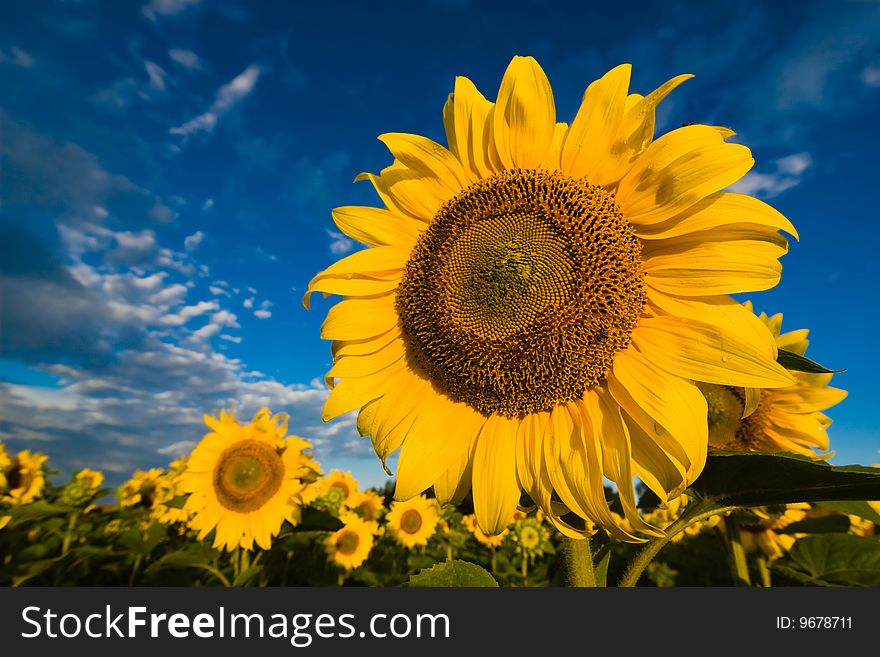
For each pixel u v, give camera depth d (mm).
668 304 231
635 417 226
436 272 285
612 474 222
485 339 263
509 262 263
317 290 294
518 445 253
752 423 395
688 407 214
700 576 711
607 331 239
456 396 278
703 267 223
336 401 288
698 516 237
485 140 287
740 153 217
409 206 302
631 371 232
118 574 790
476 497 249
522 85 269
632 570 241
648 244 242
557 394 248
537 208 265
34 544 815
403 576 872
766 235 220
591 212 252
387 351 296
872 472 185
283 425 725
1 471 808
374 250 303
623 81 247
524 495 271
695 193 218
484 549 970
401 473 260
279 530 694
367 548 833
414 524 938
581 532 226
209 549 697
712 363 216
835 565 427
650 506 329
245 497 673
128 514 925
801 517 493
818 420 395
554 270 257
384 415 286
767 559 502
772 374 207
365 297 303
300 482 729
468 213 282
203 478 690
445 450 265
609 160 251
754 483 222
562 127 280
